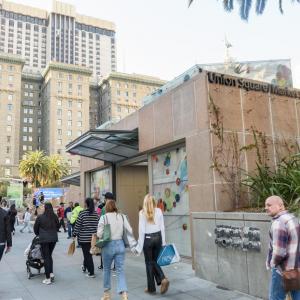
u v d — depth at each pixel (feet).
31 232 70.33
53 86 357.82
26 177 231.71
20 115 383.04
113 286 22.53
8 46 528.63
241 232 20.02
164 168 33.60
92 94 431.02
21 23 541.34
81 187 58.13
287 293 12.25
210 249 22.66
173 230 31.78
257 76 40.73
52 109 353.10
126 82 406.62
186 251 29.73
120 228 19.03
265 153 27.84
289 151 29.12
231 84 27.43
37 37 550.36
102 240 18.51
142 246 20.30
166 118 31.24
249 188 25.98
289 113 30.07
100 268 28.63
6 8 533.55
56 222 24.59
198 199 26.43
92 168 52.31
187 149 28.07
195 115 27.27
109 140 34.83
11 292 21.85
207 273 22.89
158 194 34.40
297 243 11.66
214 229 22.26
